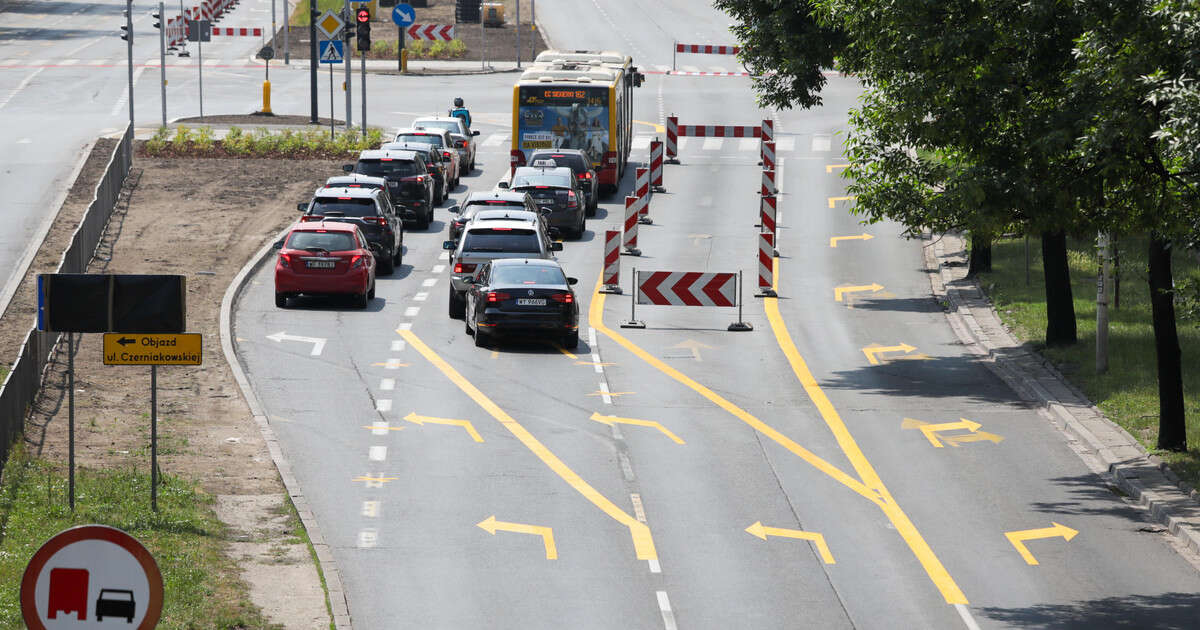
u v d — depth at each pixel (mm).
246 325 106625
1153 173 72375
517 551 61375
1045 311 114625
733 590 56938
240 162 173750
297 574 56875
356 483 70625
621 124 177500
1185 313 74938
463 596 55844
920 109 78312
